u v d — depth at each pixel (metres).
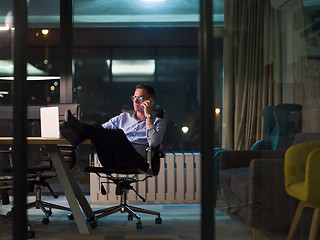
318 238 2.31
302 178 2.46
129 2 5.89
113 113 4.91
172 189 4.23
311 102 2.95
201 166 1.98
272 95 3.16
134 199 4.22
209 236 1.97
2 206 2.88
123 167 3.08
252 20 3.30
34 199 4.31
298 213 2.39
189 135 8.21
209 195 1.97
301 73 3.06
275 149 2.80
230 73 3.27
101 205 4.08
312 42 3.03
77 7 5.88
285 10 3.17
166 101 10.98
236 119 3.21
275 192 2.50
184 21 6.32
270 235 2.40
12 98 2.00
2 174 2.99
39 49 5.00
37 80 4.84
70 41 4.73
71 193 2.92
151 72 9.98
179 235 2.82
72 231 2.95
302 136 2.80
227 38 3.37
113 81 9.80
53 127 2.88
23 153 1.99
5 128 4.48
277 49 3.21
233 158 2.67
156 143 3.18
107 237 2.78
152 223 3.23
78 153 3.68
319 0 3.04
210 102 1.98
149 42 9.94
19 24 2.01
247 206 2.49
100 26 6.21
